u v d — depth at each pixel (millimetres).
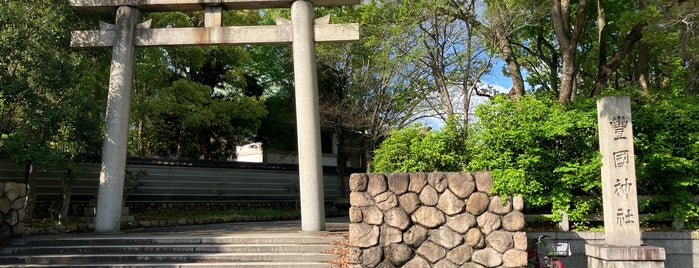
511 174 10117
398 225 7730
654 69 20672
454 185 7797
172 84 23094
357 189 7871
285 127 31047
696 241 10523
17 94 12539
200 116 22766
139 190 21484
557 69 20297
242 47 26188
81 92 14898
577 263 10398
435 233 7695
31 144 12766
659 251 8820
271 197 26703
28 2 13266
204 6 14781
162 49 22844
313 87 14195
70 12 14031
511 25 14391
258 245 10977
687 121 11086
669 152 10852
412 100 20516
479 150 11344
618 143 9305
